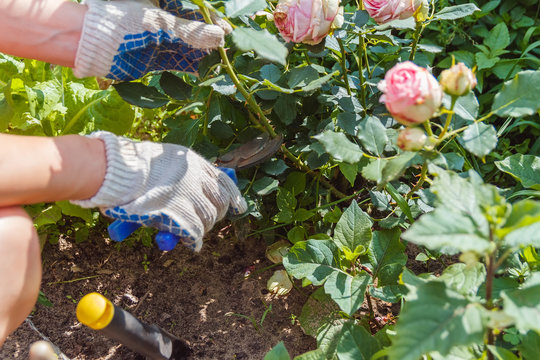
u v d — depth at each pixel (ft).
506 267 4.66
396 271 5.19
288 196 6.11
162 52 4.99
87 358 5.62
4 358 5.50
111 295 6.13
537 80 3.95
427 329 3.22
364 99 6.09
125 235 4.50
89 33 4.44
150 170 4.44
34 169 3.88
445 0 8.11
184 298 6.14
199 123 5.66
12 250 4.00
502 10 8.29
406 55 7.41
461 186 3.57
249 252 6.55
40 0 4.47
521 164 5.77
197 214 4.64
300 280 6.31
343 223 5.46
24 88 5.92
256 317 5.98
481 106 7.77
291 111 5.71
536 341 4.15
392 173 4.01
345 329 4.82
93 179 4.14
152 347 4.87
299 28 4.83
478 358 4.07
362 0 5.49
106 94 6.14
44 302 5.75
